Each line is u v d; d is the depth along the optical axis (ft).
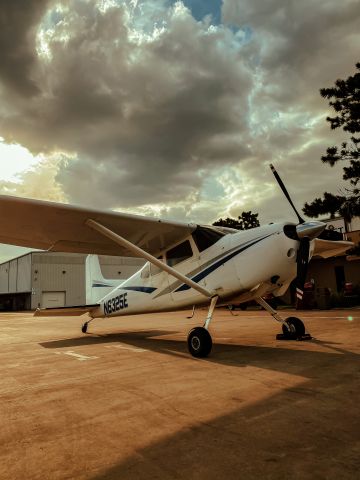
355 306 50.26
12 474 5.39
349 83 50.52
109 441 6.53
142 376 11.80
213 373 11.85
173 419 7.56
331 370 11.59
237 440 6.36
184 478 5.11
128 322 39.32
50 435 6.93
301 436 6.44
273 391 9.38
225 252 17.76
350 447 5.95
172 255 20.86
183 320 40.60
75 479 5.20
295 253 15.93
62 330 33.19
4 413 8.41
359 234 56.08
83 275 136.15
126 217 18.47
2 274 158.40
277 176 17.33
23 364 15.08
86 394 9.82
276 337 19.88
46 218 18.22
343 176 50.34
